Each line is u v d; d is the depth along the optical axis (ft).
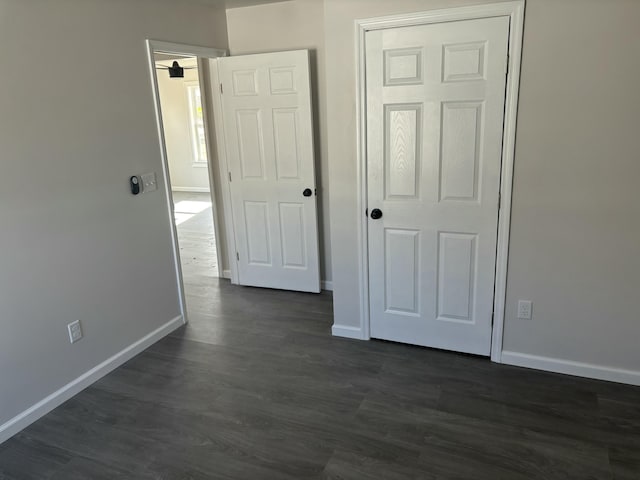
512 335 9.22
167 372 9.50
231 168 13.23
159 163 10.46
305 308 12.42
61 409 8.39
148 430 7.76
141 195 10.04
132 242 9.93
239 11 12.34
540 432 7.41
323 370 9.41
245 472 6.78
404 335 10.26
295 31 11.96
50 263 8.22
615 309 8.34
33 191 7.84
